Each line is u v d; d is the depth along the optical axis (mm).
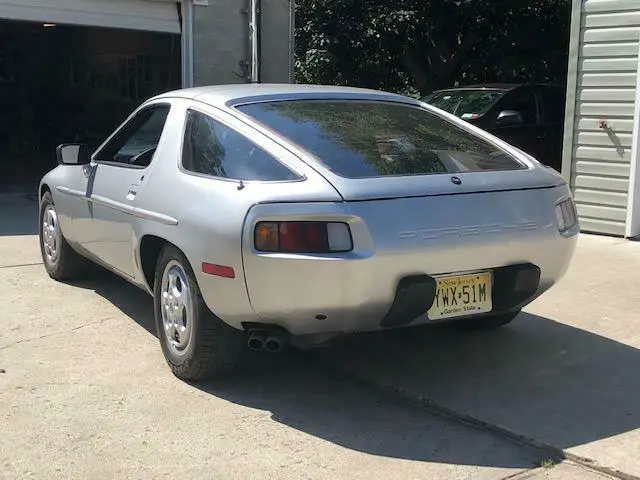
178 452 3365
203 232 3748
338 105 4531
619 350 4719
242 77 11445
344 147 3941
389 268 3502
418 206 3609
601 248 7535
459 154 4215
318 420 3729
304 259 3434
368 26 16234
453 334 5008
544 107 11078
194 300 3924
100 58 17391
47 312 5320
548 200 4027
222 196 3742
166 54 14430
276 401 3938
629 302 5688
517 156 4363
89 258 5559
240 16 11312
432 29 16359
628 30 7750
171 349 4207
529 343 4844
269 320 3658
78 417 3684
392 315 3613
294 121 4148
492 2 15859
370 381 4230
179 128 4391
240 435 3541
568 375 4320
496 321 4879
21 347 4629
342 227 3461
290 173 3672
